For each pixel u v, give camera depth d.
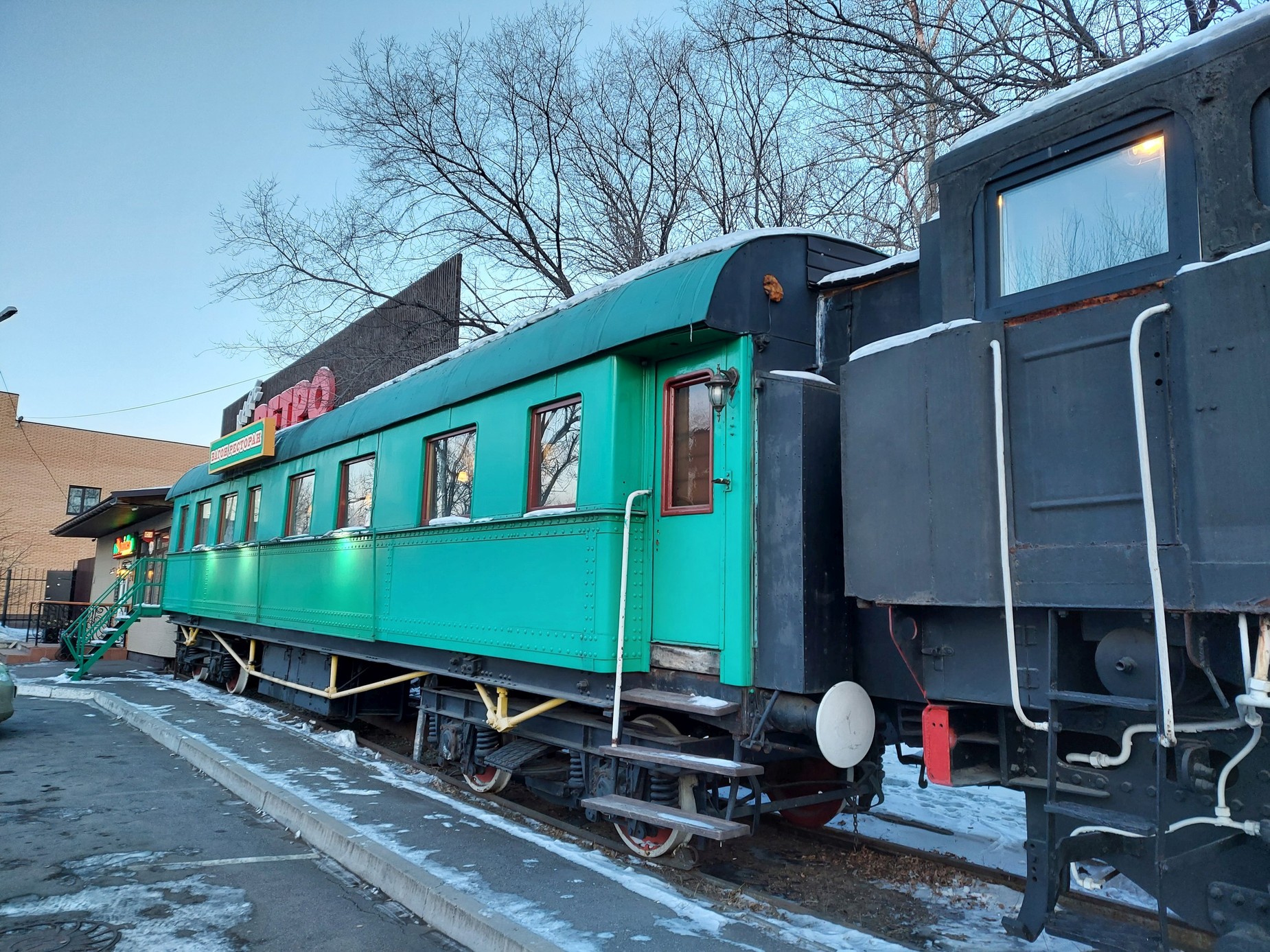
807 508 4.41
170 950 3.73
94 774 7.36
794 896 4.63
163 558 16.14
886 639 4.41
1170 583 2.80
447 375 7.37
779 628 4.41
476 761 6.72
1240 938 2.74
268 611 10.62
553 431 5.95
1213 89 3.01
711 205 14.20
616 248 15.03
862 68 9.74
